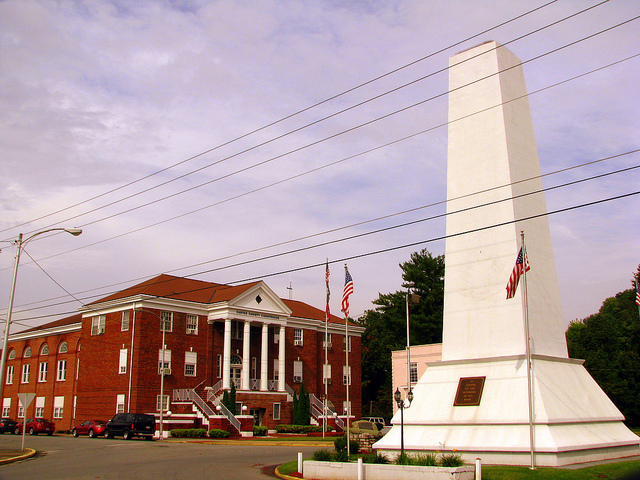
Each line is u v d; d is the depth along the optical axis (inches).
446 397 1125.1
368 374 3686.0
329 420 2492.6
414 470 791.1
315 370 2741.1
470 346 1138.0
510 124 1186.6
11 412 2893.7
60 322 2847.0
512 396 1040.2
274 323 2536.9
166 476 877.2
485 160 1182.9
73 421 2522.1
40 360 2819.9
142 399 2117.4
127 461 1087.0
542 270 1159.6
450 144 1243.8
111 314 2295.8
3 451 1227.9
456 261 1191.6
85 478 846.5
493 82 1198.9
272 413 2395.4
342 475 861.8
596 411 1106.1
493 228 1149.1
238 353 2475.4
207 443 1667.1
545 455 951.6
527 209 1163.9
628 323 2711.6
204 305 2384.4
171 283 2472.9
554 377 1075.9
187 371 2287.2
